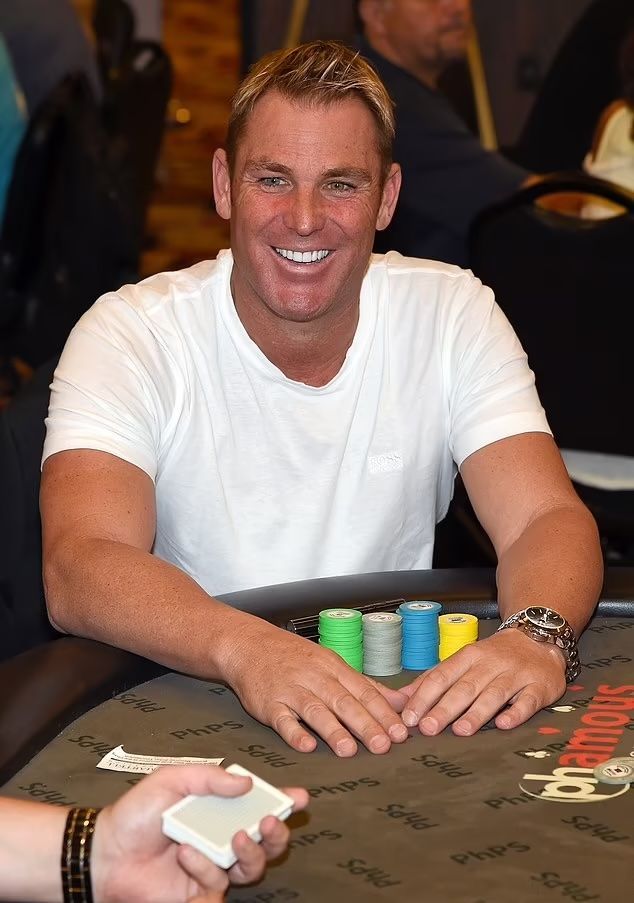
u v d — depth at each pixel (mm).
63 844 1313
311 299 2260
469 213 5531
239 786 1291
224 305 2367
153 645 1857
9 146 5117
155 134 6035
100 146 5281
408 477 2477
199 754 1634
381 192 2334
